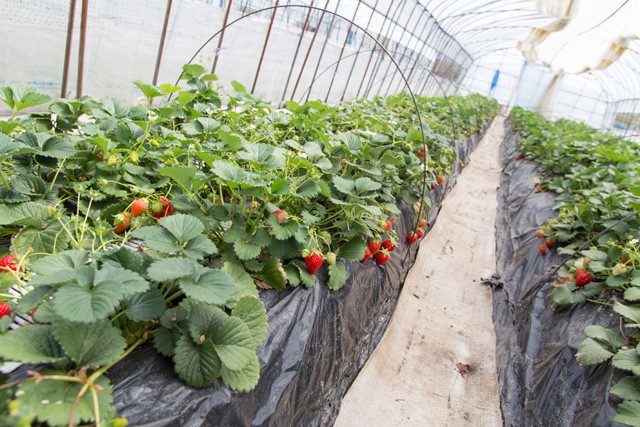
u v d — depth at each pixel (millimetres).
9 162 2330
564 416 2734
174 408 1496
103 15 4836
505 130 23672
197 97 4227
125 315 1642
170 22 5797
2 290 1672
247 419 1768
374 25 12242
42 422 1226
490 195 10469
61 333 1308
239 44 7301
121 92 5609
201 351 1597
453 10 16891
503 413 3412
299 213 2797
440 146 5836
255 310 1841
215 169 2061
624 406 2162
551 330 3631
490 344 4445
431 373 3811
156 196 2430
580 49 14875
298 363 2197
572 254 4270
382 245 3412
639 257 3252
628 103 28000
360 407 3168
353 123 5016
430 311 4773
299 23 8758
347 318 2963
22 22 4082
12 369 1445
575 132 13172
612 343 2709
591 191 5023
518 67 35219
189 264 1568
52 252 1958
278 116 4211
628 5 9086
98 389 1274
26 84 4434
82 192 2215
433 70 23672
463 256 6547
